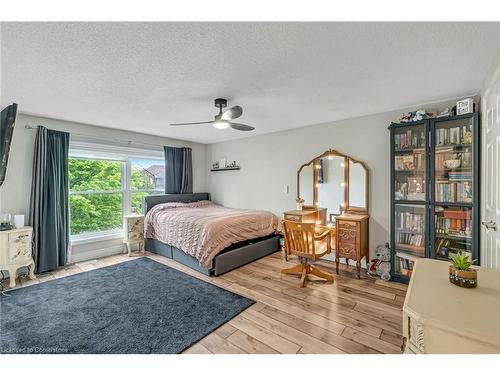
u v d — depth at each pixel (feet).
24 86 7.43
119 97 8.40
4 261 8.90
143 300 8.02
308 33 4.89
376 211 10.64
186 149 16.66
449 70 6.53
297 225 9.07
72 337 6.06
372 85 7.52
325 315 7.06
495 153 6.09
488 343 2.46
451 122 8.45
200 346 5.75
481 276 3.97
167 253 12.73
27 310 7.38
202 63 6.10
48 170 10.75
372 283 9.29
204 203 16.21
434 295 3.36
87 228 12.81
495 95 6.08
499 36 4.96
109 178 13.65
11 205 10.11
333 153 11.72
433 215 8.63
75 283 9.43
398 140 9.55
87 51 5.50
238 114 8.21
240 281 9.56
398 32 4.85
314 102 9.05
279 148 13.99
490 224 6.24
